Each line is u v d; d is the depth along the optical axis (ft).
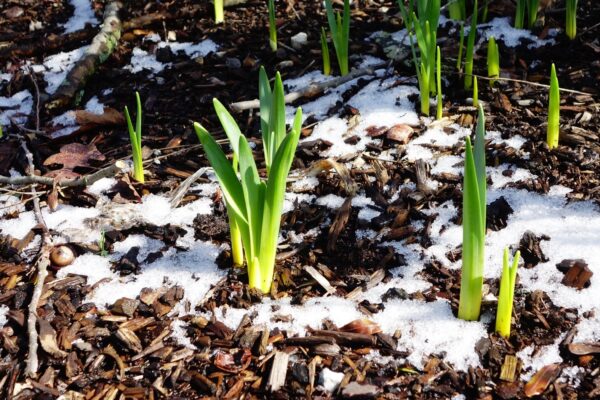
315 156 3.52
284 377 2.90
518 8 3.97
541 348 2.92
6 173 3.56
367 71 3.84
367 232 3.25
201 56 4.06
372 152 3.51
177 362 2.95
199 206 3.38
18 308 3.09
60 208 3.40
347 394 2.85
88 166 3.54
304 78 3.90
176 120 3.75
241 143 2.89
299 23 4.21
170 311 3.07
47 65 4.12
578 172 3.35
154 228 3.31
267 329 3.01
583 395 2.83
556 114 3.39
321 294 3.10
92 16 4.43
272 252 3.05
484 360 2.91
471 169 2.78
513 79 3.71
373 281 3.11
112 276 3.18
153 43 4.17
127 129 3.74
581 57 3.83
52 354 2.97
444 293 3.07
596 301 3.00
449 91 3.74
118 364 2.95
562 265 3.08
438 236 3.22
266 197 2.95
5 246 3.27
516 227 3.21
